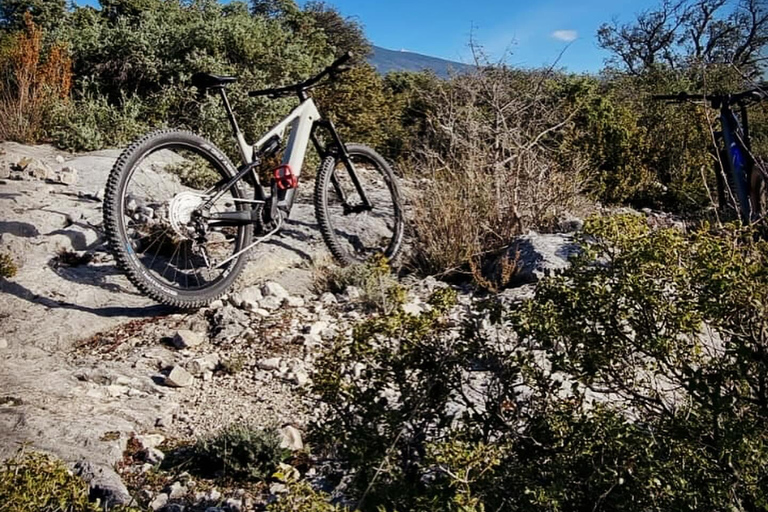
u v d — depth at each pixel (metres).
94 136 7.89
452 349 2.10
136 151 4.23
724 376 1.69
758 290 1.65
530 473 1.76
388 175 5.68
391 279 4.89
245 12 11.75
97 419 2.95
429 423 2.10
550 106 8.20
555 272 2.02
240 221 4.64
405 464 1.96
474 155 6.22
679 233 1.87
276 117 8.47
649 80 13.08
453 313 4.13
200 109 8.42
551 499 1.62
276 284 4.69
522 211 5.82
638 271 1.82
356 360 2.18
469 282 5.22
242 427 2.83
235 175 4.70
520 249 5.09
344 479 2.29
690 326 1.74
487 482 1.69
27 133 7.93
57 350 3.77
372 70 11.62
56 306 4.17
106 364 3.58
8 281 4.31
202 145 4.59
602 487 1.66
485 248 5.57
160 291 4.20
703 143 8.55
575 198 6.51
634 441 1.69
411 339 2.12
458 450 1.65
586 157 7.72
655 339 1.77
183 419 3.12
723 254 1.71
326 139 9.54
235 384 3.47
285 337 4.01
